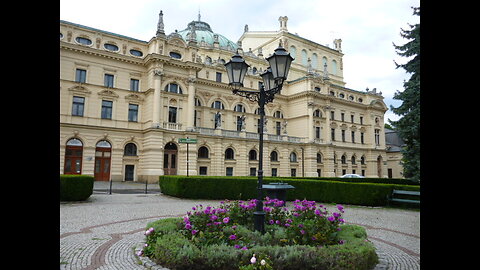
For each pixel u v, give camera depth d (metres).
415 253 8.81
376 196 19.50
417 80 19.78
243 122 45.34
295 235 7.62
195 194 21.11
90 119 34.75
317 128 53.12
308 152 50.69
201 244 7.06
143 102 38.34
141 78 38.47
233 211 9.46
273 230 8.59
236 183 21.69
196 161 38.62
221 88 46.22
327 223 7.79
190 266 6.42
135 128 37.41
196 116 43.53
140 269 6.98
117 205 17.56
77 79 34.62
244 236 7.77
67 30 34.28
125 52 37.75
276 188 17.64
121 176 35.81
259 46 62.25
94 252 8.30
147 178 34.78
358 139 60.38
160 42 37.66
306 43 61.66
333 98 55.03
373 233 11.60
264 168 45.72
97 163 34.94
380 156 63.09
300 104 52.84
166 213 15.09
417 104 20.16
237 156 43.06
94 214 14.48
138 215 14.47
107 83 36.41
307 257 6.14
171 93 38.19
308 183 21.64
